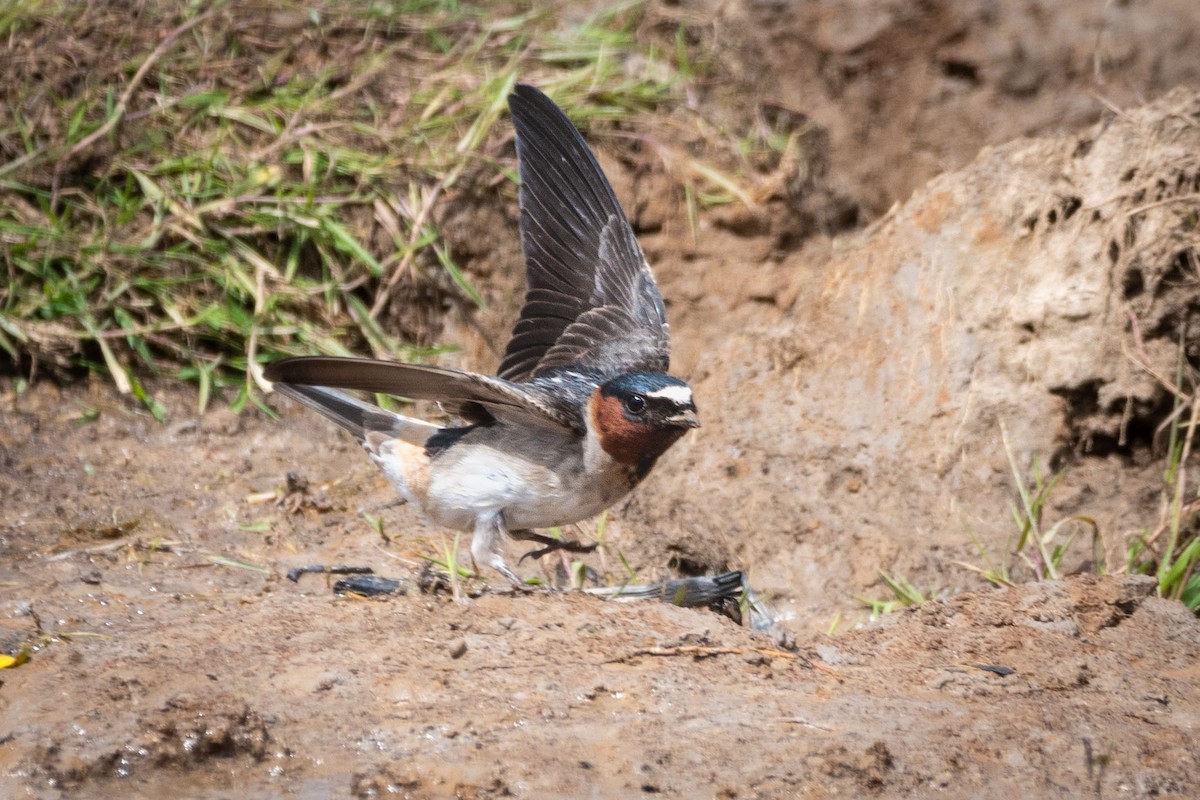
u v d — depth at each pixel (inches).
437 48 609.9
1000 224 521.3
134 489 479.5
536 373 409.7
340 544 452.4
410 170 560.7
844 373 524.7
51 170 546.6
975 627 385.4
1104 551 465.1
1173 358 481.4
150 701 335.3
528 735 322.7
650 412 364.5
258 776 315.6
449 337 555.8
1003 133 600.4
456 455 379.2
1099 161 504.1
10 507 460.4
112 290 535.2
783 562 490.9
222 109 569.6
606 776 307.4
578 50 611.2
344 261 554.3
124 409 518.9
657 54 616.7
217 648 360.8
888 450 504.7
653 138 582.9
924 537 486.3
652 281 429.1
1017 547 464.8
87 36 578.9
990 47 603.5
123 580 419.5
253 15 601.3
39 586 410.9
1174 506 449.7
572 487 374.0
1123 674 359.9
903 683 355.3
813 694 345.4
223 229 549.0
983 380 502.6
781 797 300.7
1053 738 324.5
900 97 605.3
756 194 575.5
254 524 462.9
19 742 319.3
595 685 342.6
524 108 437.1
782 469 510.6
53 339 522.9
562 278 422.6
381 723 327.9
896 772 309.6
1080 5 608.7
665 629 370.6
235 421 520.4
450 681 343.9
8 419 505.0
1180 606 393.7
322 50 597.6
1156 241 478.0
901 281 530.3
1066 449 495.2
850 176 597.9
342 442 519.5
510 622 369.7
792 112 603.5
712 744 319.3
